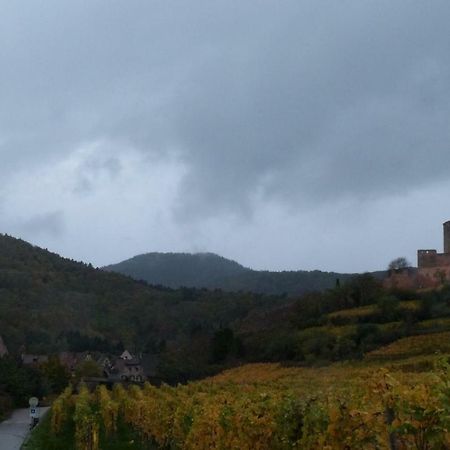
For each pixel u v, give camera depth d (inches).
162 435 866.8
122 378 3218.5
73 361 3535.9
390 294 2687.0
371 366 1803.6
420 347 2030.0
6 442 1376.7
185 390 1407.5
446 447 261.9
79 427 989.2
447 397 256.8
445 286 2610.7
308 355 2283.5
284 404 410.3
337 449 319.6
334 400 345.4
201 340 3127.5
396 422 269.4
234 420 504.1
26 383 2603.3
